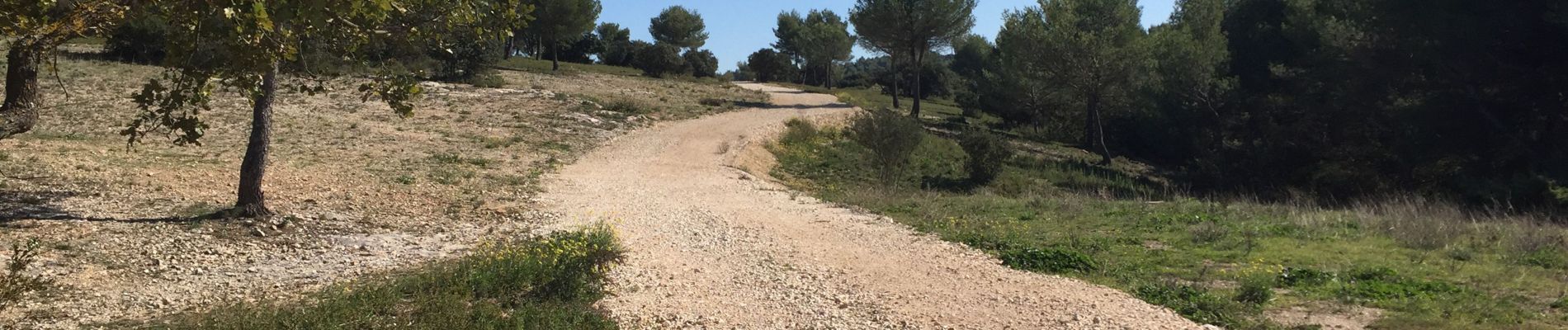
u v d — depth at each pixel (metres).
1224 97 35.00
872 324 7.30
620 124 32.75
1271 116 32.56
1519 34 22.41
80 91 27.98
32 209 11.54
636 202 17.12
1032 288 8.48
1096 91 37.91
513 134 27.70
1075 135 45.84
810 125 37.06
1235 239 10.88
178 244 10.45
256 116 12.20
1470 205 20.17
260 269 9.75
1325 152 28.73
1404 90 25.95
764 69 87.00
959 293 8.41
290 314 6.88
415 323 6.78
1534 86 23.03
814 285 8.98
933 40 50.28
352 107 29.89
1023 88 43.50
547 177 20.50
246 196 12.16
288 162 18.56
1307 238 10.89
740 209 15.94
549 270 8.34
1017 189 28.33
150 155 17.61
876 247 11.39
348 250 10.98
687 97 48.81
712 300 8.30
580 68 65.88
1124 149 44.75
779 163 29.80
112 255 9.67
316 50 6.41
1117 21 38.25
